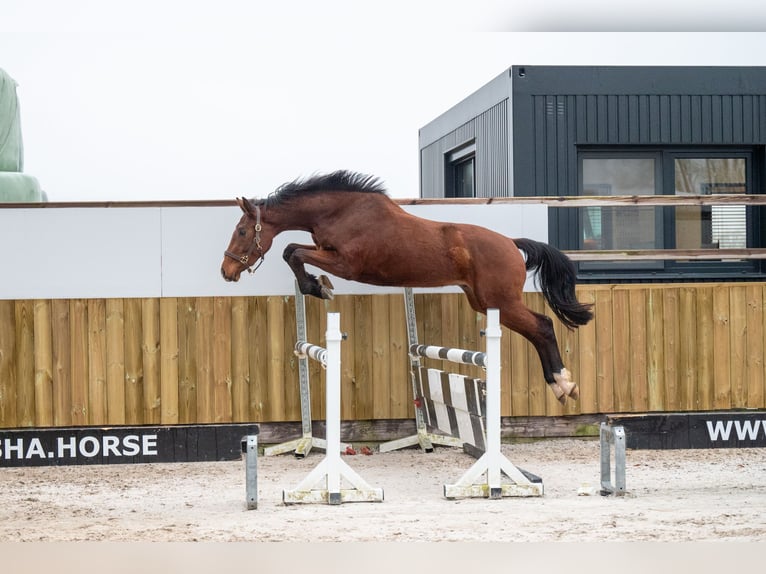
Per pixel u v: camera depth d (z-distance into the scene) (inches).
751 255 392.8
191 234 373.7
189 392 373.1
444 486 287.7
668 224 440.8
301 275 345.7
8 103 422.0
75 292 370.0
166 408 371.9
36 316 367.9
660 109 439.5
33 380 367.2
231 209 374.9
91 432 285.6
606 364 391.2
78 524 253.1
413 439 379.6
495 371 290.2
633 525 242.4
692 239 442.6
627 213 439.8
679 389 394.0
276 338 376.2
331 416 283.1
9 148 422.3
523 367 387.9
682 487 302.2
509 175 438.3
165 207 372.8
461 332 384.2
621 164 443.8
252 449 274.2
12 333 366.9
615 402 392.2
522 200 382.9
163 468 352.2
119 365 370.6
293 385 377.4
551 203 383.2
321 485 311.7
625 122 437.7
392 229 343.9
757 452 371.9
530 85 434.0
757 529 236.2
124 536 235.8
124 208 371.9
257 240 343.3
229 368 374.9
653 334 393.1
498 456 289.4
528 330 350.3
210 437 286.4
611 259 389.7
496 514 261.0
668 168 445.1
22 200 415.8
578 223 436.8
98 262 370.6
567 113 435.5
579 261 421.1
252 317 375.9
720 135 442.3
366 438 383.6
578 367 390.0
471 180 534.9
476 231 349.7
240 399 374.9
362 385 380.8
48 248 368.8
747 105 444.8
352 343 380.5
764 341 397.4
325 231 345.1
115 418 369.7
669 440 298.4
